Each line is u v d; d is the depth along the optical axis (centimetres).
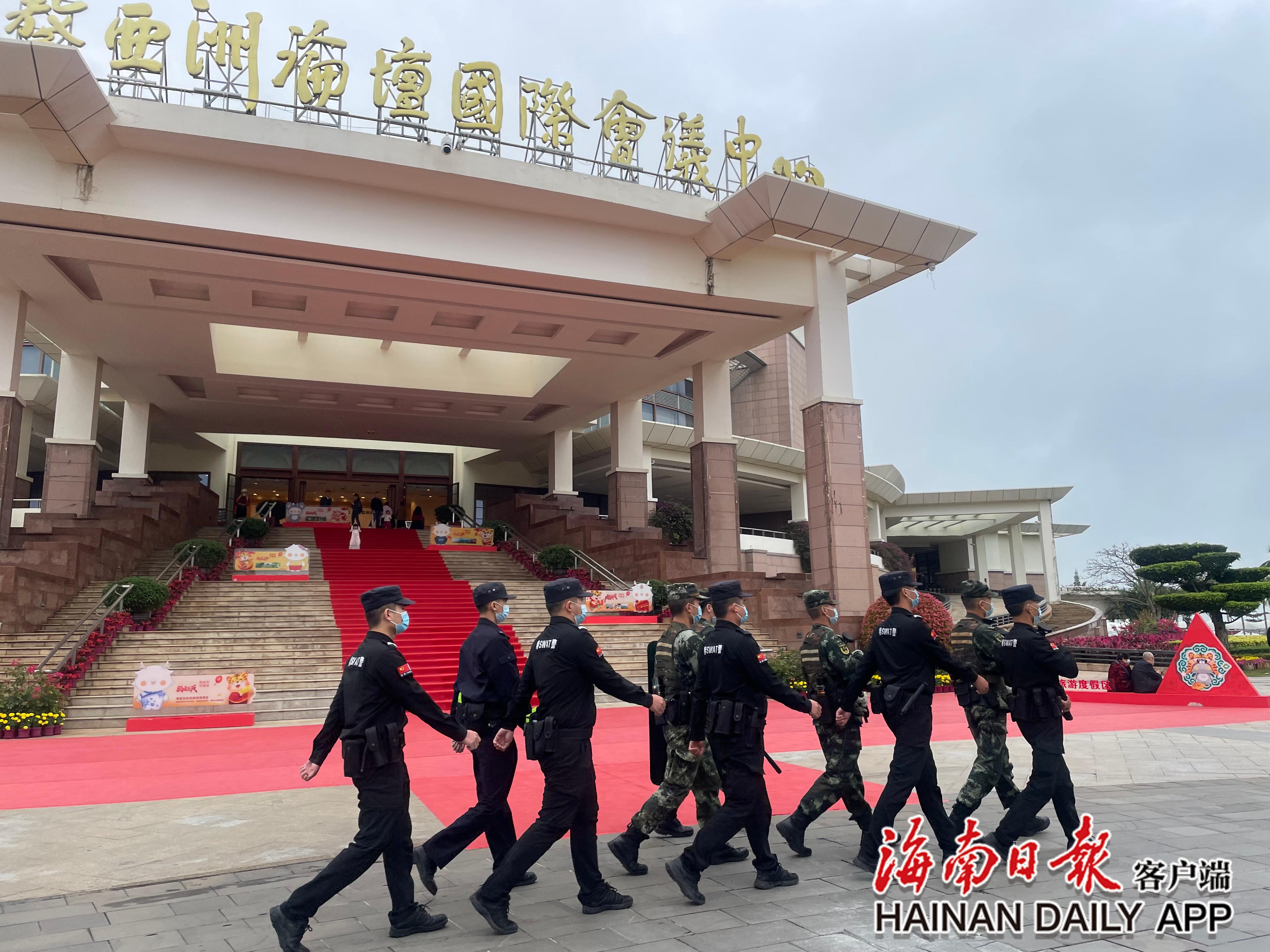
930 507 4075
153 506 2347
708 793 561
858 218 1691
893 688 536
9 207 1380
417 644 1739
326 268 1614
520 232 1672
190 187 1462
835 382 1917
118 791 809
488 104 1602
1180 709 1538
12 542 1805
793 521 3409
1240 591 3027
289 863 562
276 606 1930
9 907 473
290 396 2536
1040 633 557
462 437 3141
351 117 1509
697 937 413
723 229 1738
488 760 494
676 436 3219
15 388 1708
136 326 1934
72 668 1401
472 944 409
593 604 1923
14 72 1183
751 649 489
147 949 406
